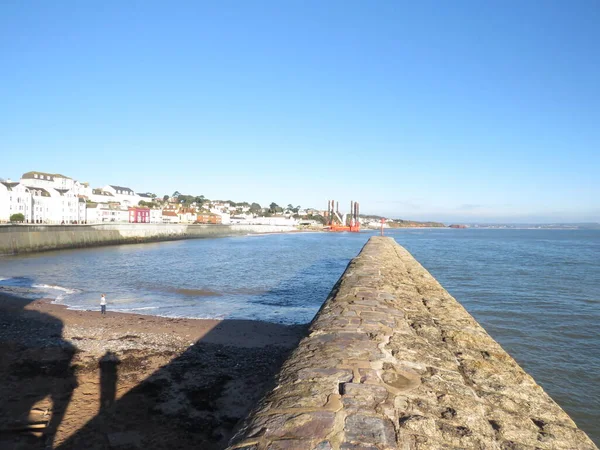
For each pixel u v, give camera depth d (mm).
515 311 17625
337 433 2342
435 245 70875
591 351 12727
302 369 3311
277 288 27797
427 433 2391
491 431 2490
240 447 2242
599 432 8438
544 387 10328
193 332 16016
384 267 10555
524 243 79688
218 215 148625
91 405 9469
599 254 49281
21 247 52000
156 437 8141
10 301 22688
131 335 15375
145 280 31344
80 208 94125
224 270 37656
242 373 11625
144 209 116812
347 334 4309
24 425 8438
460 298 20359
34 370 11617
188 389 10445
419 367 3416
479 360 3740
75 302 22844
